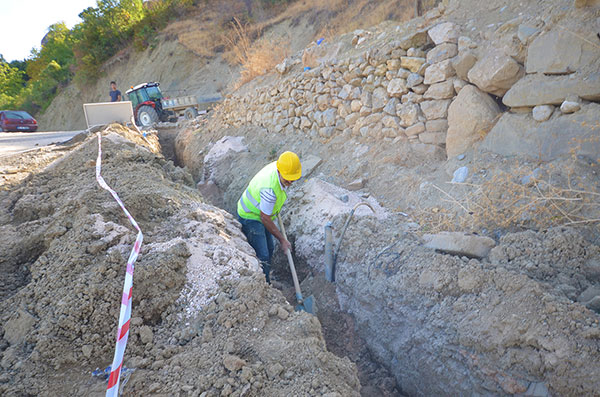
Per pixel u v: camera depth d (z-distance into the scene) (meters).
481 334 2.60
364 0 13.12
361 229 4.13
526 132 3.93
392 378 3.31
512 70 4.10
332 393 1.97
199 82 20.28
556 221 3.26
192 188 5.50
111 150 5.54
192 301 2.67
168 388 2.06
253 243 4.13
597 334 2.25
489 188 3.86
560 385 2.23
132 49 25.23
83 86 27.62
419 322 3.09
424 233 3.88
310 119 7.16
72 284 2.56
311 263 4.61
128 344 2.35
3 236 3.26
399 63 5.30
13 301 2.59
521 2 4.57
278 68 8.67
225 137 9.35
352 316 3.88
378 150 5.59
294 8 17.67
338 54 7.70
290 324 2.50
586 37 3.55
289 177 3.58
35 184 4.53
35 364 2.13
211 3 22.86
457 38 4.79
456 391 2.76
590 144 3.46
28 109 32.38
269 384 2.06
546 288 2.66
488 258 3.21
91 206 3.45
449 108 4.69
